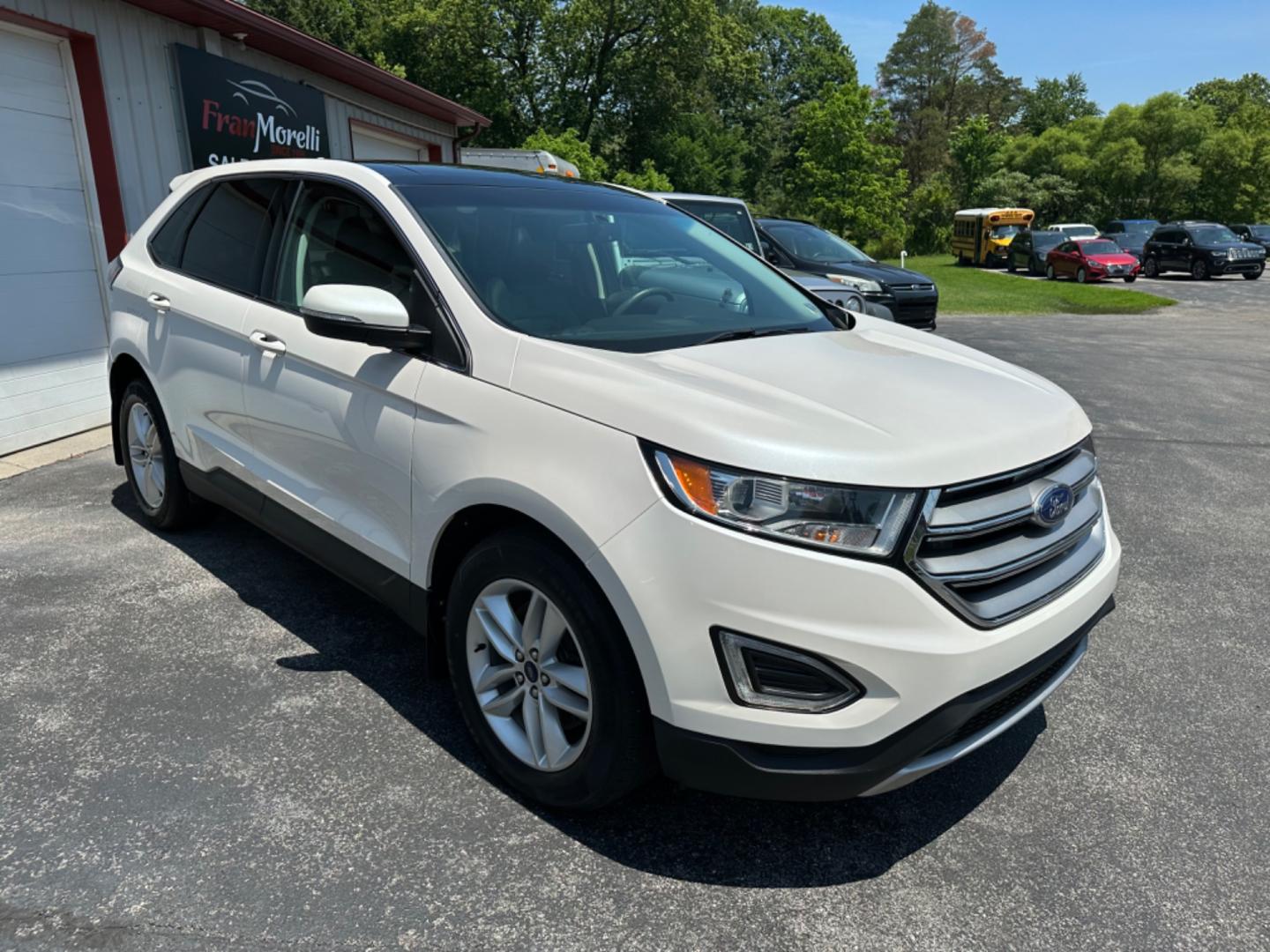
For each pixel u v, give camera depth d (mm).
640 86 43688
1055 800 2641
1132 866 2361
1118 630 3816
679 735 2100
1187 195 56500
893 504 2027
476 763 2699
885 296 10953
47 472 5543
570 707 2336
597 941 2043
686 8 40875
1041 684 2455
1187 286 27156
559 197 3451
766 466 2016
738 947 2043
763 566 1994
